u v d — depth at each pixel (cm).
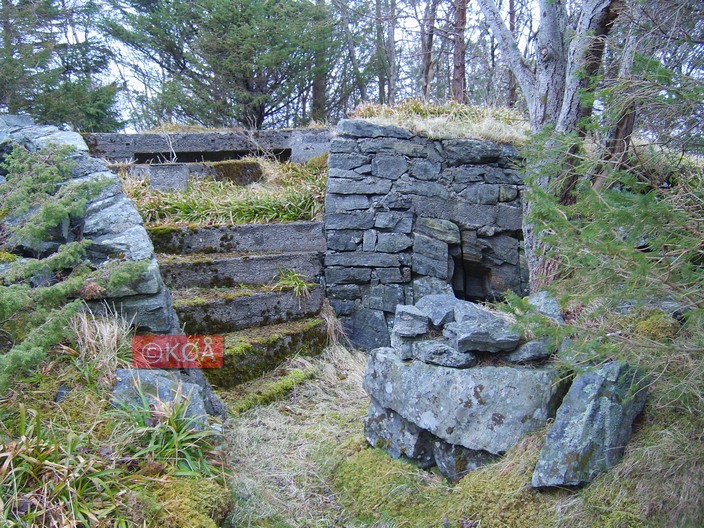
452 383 273
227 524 245
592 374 238
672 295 198
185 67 1188
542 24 377
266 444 330
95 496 202
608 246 189
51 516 188
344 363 457
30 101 1008
